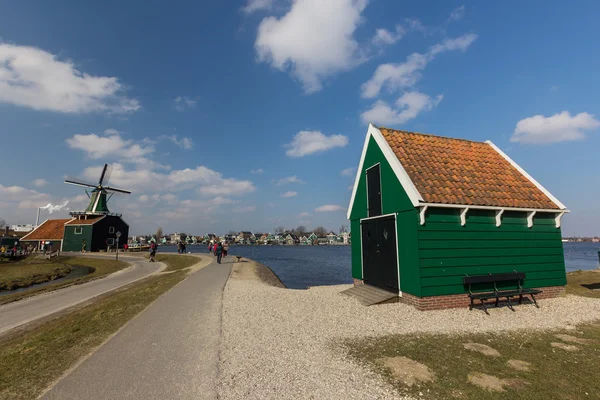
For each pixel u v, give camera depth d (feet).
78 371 16.79
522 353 18.57
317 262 171.83
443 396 13.70
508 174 37.04
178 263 107.86
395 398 13.56
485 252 30.71
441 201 29.17
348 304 31.40
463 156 37.83
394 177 32.48
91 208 196.44
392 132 37.73
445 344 20.06
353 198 41.88
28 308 47.14
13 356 20.61
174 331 23.79
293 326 24.38
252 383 15.01
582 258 216.54
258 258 209.46
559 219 34.24
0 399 14.17
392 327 23.84
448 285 28.94
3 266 118.01
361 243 39.45
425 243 28.66
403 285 30.48
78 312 37.17
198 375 15.96
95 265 119.24
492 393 13.91
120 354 19.19
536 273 32.60
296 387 14.57
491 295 28.45
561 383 14.82
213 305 32.65
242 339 21.49
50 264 124.57
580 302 31.37
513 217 32.53
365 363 17.19
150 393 14.25
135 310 31.45
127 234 209.15
